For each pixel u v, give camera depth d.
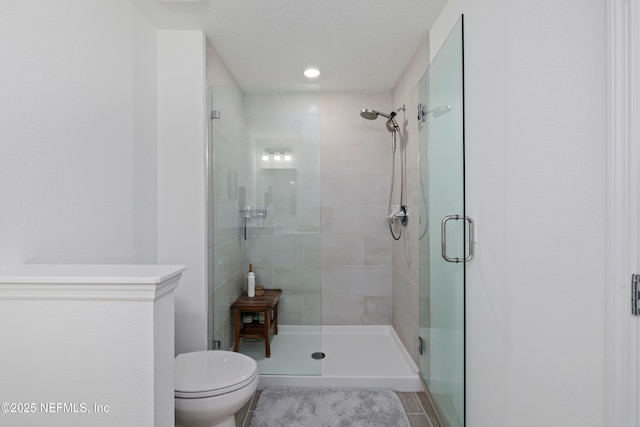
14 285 0.80
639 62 0.68
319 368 2.25
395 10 1.74
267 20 1.84
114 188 1.49
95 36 1.36
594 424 0.77
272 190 2.40
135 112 1.68
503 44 1.12
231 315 2.37
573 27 0.83
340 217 3.04
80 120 1.26
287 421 1.76
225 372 1.45
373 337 2.94
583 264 0.80
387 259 3.04
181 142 1.95
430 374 1.94
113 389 0.81
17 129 0.99
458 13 1.52
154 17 1.80
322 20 1.84
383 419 1.78
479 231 1.31
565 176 0.85
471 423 1.39
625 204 0.70
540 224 0.95
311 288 2.43
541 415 0.95
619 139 0.71
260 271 2.44
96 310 0.81
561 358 0.87
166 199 1.94
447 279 1.63
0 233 0.94
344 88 2.92
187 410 1.29
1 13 0.95
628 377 0.70
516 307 1.06
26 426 0.80
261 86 2.70
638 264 0.69
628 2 0.69
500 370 1.16
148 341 0.81
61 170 1.16
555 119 0.89
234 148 2.36
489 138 1.22
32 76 1.04
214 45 2.12
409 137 2.43
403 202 2.63
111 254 1.46
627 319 0.70
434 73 1.78
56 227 1.13
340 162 3.04
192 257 1.96
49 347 0.80
